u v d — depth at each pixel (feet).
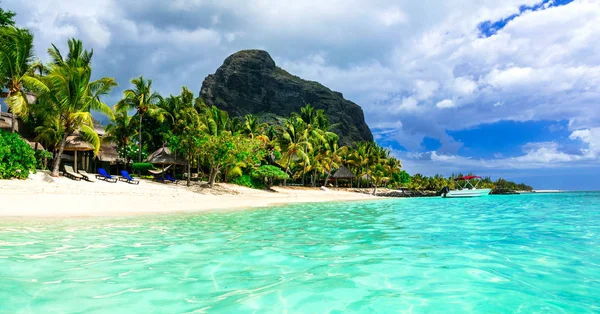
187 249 21.36
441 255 20.16
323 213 53.01
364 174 210.38
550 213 54.44
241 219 40.57
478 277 15.29
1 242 21.57
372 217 46.21
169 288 13.37
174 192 76.23
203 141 91.40
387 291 13.25
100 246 21.42
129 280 14.29
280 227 33.58
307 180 212.43
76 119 75.82
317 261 18.47
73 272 15.24
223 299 12.16
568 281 14.76
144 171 129.39
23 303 11.20
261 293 12.89
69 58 85.35
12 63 72.08
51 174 71.10
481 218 44.98
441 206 77.10
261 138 147.43
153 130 141.18
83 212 40.52
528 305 11.82
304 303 11.82
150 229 29.81
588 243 24.26
